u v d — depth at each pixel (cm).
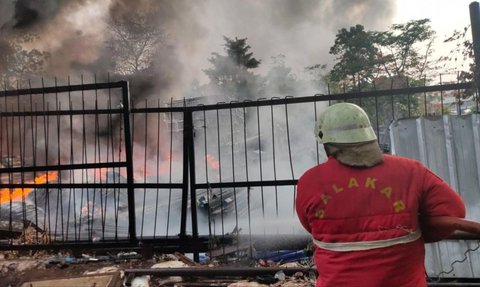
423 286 164
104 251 470
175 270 376
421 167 171
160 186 465
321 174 172
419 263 164
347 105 179
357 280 158
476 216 362
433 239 171
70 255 470
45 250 479
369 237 159
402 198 161
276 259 469
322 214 168
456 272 365
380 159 169
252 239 473
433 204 164
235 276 377
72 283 368
